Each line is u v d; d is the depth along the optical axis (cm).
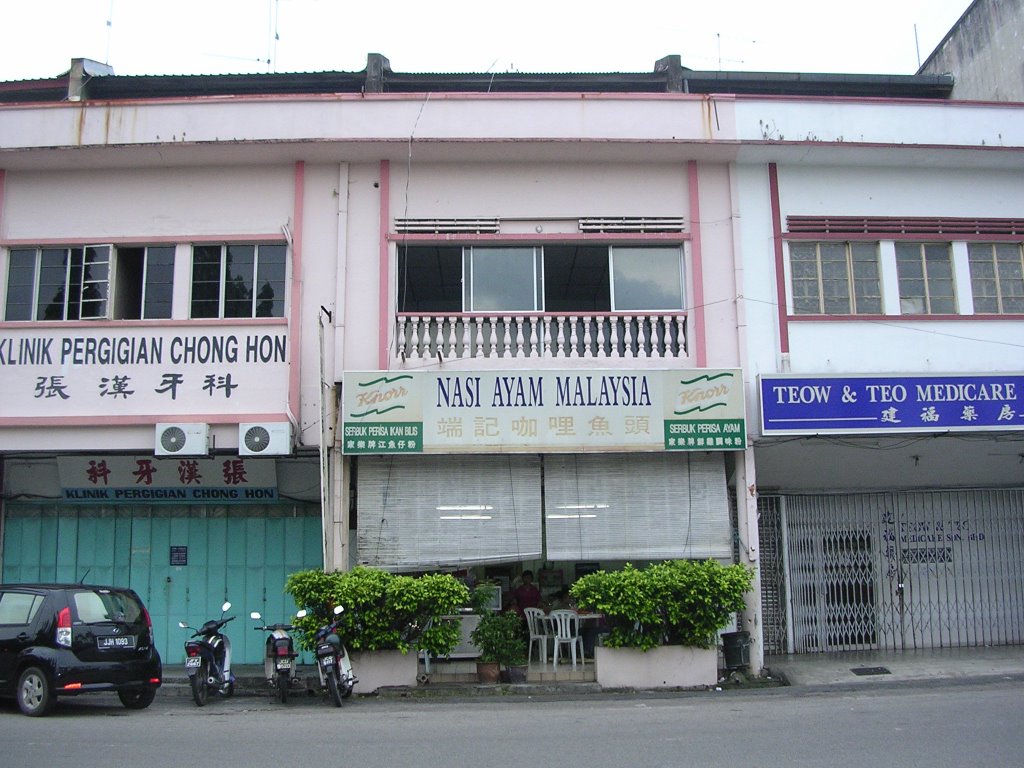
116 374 1237
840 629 1392
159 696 1125
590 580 1125
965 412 1220
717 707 952
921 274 1313
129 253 1291
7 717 905
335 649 1019
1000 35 1628
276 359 1238
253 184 1286
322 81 1489
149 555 1382
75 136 1259
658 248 1304
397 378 1192
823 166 1316
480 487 1220
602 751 711
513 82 1501
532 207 1287
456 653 1214
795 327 1273
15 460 1380
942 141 1308
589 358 1248
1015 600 1425
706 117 1285
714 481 1234
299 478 1363
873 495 1435
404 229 1276
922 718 845
